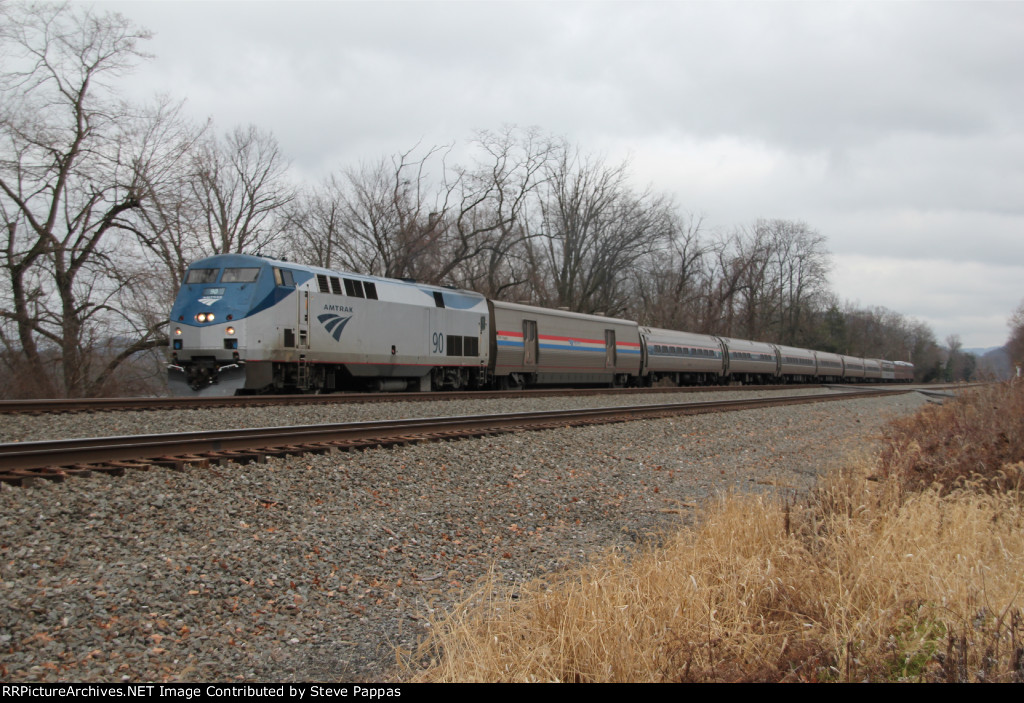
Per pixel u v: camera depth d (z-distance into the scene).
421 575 6.34
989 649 4.41
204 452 8.86
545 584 5.81
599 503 9.39
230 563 5.71
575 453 12.20
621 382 36.16
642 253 50.62
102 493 6.69
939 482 9.60
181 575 5.38
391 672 4.57
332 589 5.73
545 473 10.52
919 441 12.90
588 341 32.66
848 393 34.91
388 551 6.63
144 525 6.20
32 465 7.53
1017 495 9.01
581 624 4.75
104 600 4.84
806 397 28.52
